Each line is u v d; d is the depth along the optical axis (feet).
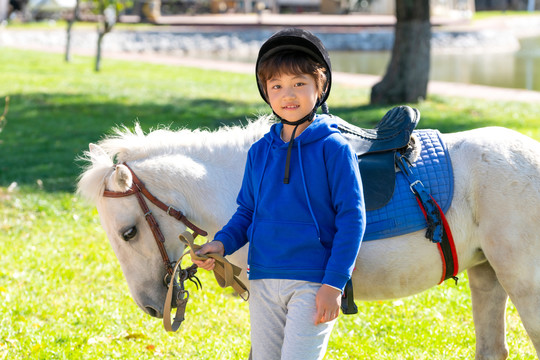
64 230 22.07
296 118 8.49
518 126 37.17
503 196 9.41
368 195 9.46
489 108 44.24
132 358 13.19
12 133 38.81
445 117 40.42
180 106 46.44
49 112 44.91
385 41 119.34
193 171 10.12
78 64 75.66
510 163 9.52
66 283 17.46
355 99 49.73
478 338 10.89
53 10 139.03
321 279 8.32
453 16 157.99
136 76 65.41
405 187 9.59
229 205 10.29
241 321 15.35
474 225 9.68
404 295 10.04
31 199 25.75
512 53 107.04
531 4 196.75
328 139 8.41
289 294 8.39
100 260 19.13
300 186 8.43
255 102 48.52
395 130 9.86
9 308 15.34
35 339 13.83
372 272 9.62
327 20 137.80
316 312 8.22
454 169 9.71
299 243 8.36
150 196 9.80
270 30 121.60
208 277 18.07
